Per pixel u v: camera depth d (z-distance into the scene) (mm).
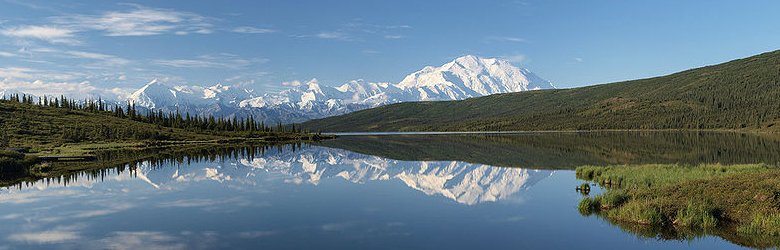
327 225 33094
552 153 102562
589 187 47469
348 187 52250
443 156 100312
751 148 108562
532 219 34250
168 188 51812
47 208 40188
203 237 30234
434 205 40312
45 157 86688
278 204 41438
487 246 27734
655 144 131250
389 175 64312
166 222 34500
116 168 73938
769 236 27422
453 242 28609
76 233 31656
